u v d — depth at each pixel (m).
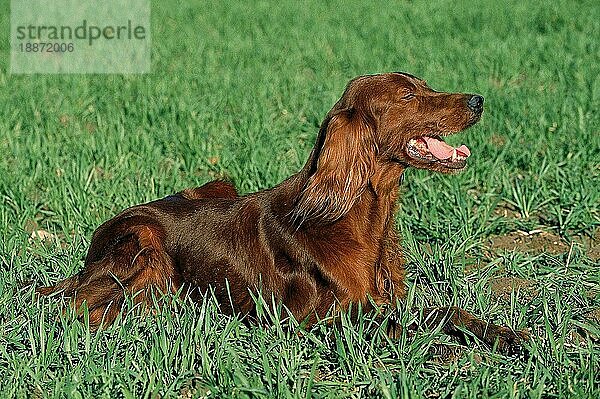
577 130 14.98
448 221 11.23
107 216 11.88
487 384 7.18
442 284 9.64
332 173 8.21
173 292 8.91
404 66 21.64
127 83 20.33
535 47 22.97
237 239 8.73
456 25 27.31
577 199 12.15
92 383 7.45
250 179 13.28
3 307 8.64
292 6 32.75
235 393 7.18
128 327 8.19
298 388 7.22
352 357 7.66
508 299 9.58
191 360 7.75
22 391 7.42
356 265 8.35
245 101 17.97
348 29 27.66
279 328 8.05
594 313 9.08
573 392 7.15
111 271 8.81
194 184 13.22
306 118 17.20
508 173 13.47
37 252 10.41
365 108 8.35
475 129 15.27
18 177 13.43
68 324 8.33
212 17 31.28
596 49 22.22
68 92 19.41
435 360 8.13
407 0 33.06
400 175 8.67
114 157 14.42
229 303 8.76
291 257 8.43
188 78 20.88
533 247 11.27
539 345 7.94
